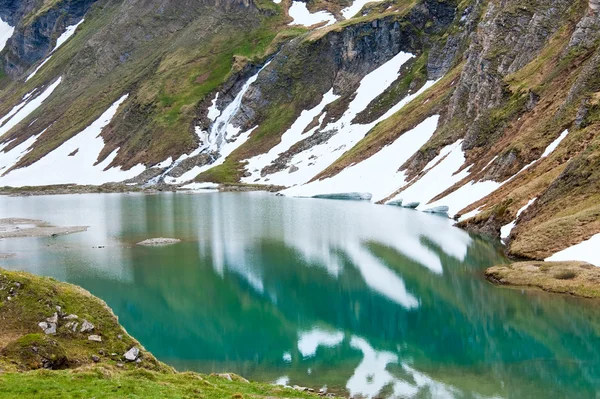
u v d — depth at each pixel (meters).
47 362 29.31
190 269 64.56
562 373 35.28
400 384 34.00
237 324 46.41
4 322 32.66
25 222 106.94
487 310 46.97
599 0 96.56
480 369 36.16
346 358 38.75
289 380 35.03
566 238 56.59
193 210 121.19
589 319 43.47
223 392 26.88
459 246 72.25
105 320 35.53
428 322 45.72
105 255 73.06
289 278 60.28
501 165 89.56
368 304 50.97
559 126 82.75
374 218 101.69
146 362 32.84
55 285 37.06
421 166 125.75
